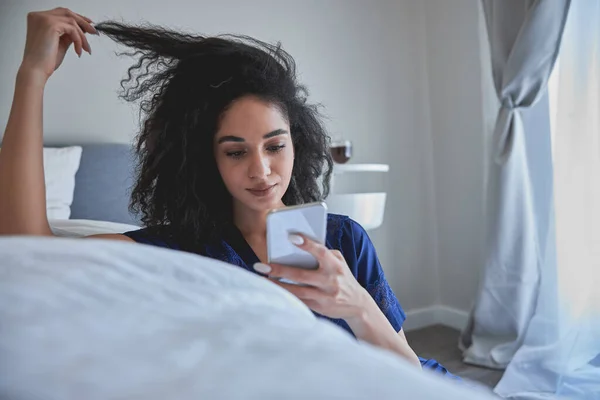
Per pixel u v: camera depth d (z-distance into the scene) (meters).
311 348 0.27
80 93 2.08
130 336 0.28
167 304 0.32
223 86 0.76
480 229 2.60
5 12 1.96
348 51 2.67
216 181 0.83
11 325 0.28
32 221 0.73
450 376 0.77
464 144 2.66
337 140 2.62
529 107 2.14
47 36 0.84
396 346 0.63
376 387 0.23
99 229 1.16
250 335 0.28
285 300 0.39
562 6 1.95
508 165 2.17
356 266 0.91
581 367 1.89
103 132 2.12
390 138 2.77
